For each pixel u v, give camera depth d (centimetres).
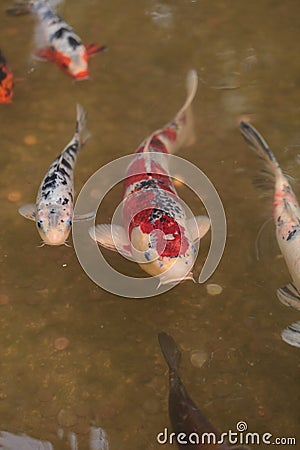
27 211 521
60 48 652
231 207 550
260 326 476
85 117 619
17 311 484
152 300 493
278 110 641
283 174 562
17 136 611
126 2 776
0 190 562
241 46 717
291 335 441
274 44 719
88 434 420
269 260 512
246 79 677
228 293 495
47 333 473
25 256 518
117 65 690
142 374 450
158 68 688
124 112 638
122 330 476
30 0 719
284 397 437
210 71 686
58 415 429
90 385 445
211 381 446
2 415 429
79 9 764
